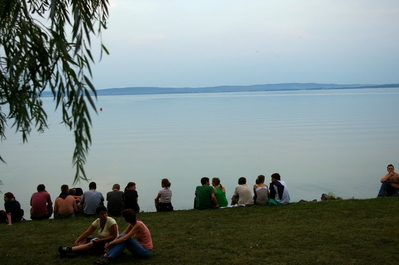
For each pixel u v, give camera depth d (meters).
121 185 25.64
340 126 64.12
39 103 6.24
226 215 11.99
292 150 40.19
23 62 5.02
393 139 46.72
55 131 66.81
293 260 7.68
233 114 101.69
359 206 12.41
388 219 10.60
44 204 12.30
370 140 46.41
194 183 25.91
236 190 13.52
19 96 5.14
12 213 11.59
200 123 75.81
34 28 5.07
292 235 9.41
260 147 42.62
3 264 7.76
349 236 9.12
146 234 8.12
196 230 10.29
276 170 30.09
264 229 10.11
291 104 149.62
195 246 8.80
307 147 42.06
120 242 7.87
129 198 12.89
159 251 8.48
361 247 8.31
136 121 84.25
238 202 13.38
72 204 12.34
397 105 127.25
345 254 7.92
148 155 38.19
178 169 30.95
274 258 7.83
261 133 56.22
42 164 33.72
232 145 44.53
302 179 26.64
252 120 80.94
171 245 8.90
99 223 8.46
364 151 38.59
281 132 57.06
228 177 27.81
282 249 8.38
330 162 33.12
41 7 6.96
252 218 11.47
